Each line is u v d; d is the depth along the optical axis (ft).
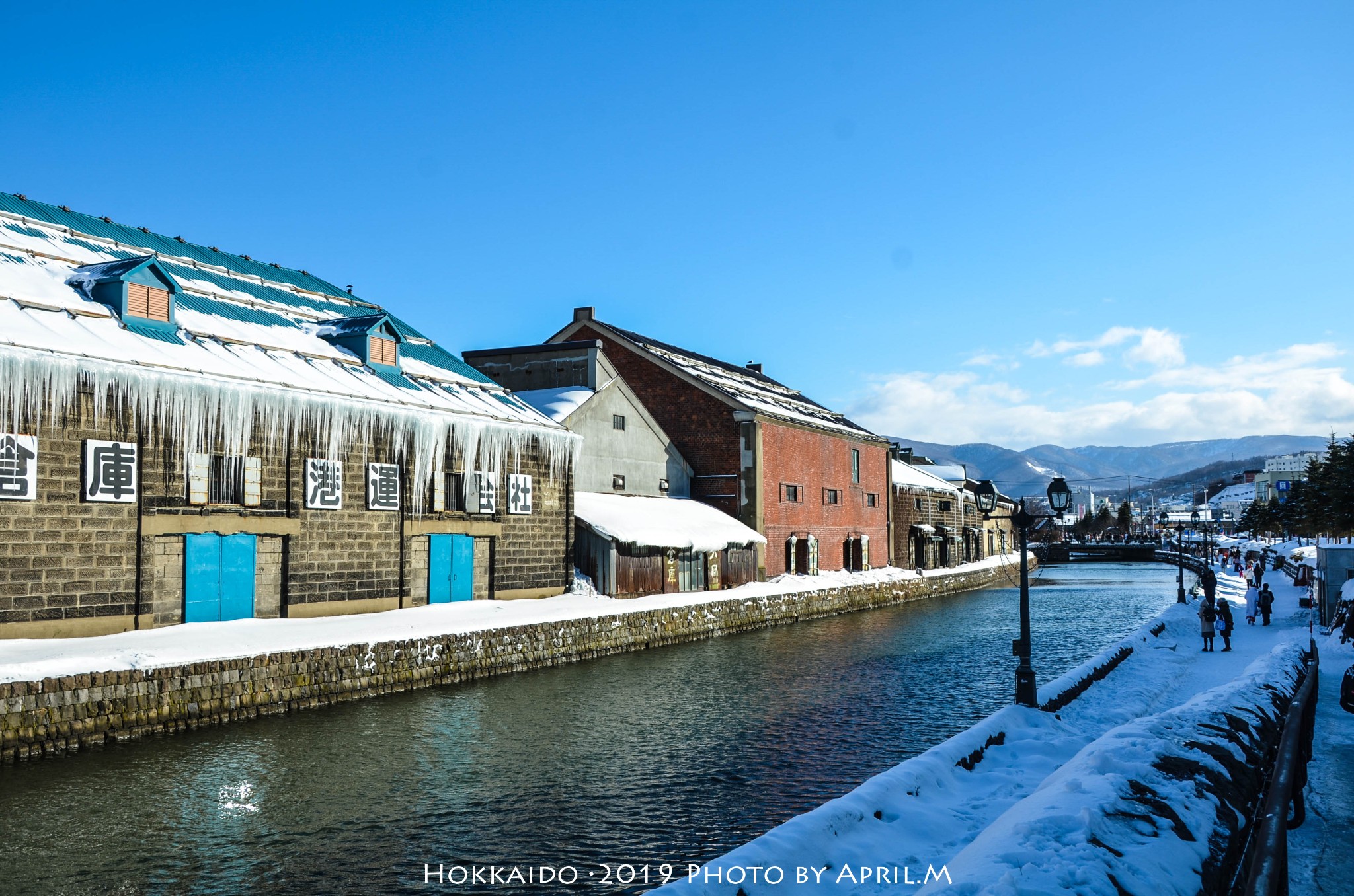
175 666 50.78
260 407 68.90
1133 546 350.23
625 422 128.88
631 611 91.56
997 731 41.70
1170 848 22.54
